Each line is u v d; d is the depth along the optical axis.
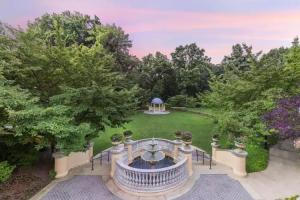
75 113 9.52
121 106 10.97
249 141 10.39
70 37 15.95
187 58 44.47
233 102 12.57
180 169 8.84
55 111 8.13
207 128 20.86
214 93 15.72
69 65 10.63
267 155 11.78
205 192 8.36
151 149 11.13
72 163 10.63
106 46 29.92
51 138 8.57
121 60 32.97
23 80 10.30
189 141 9.86
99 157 12.57
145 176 8.15
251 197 7.95
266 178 9.52
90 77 11.06
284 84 11.76
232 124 10.47
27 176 8.96
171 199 7.90
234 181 9.26
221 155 11.53
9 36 9.84
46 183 8.91
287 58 12.75
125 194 8.23
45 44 11.27
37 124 7.44
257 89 11.91
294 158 11.76
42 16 22.12
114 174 9.52
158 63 37.22
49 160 11.20
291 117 9.52
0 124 7.39
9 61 9.10
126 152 11.38
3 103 7.07
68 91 9.55
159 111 31.64
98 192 8.36
